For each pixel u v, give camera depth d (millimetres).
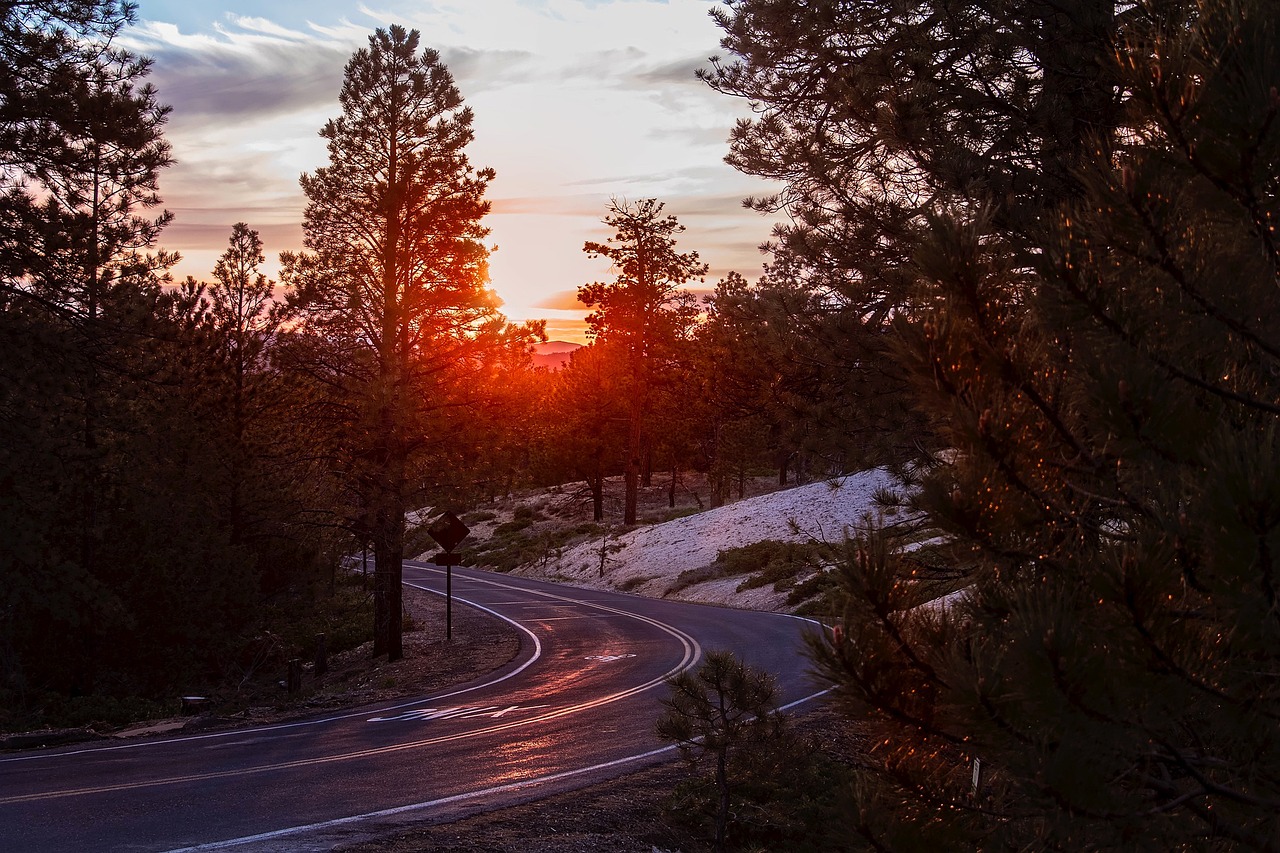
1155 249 2975
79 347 18172
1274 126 2660
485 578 49875
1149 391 2822
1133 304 3055
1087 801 2809
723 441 45562
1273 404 2973
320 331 24156
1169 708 2789
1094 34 6855
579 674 20328
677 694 9164
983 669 2984
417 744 13312
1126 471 3238
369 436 23391
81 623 21266
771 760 9227
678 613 31203
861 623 3562
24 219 16844
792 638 23453
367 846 7938
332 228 24531
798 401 9758
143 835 8336
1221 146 2727
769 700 8969
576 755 12227
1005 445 3271
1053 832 3094
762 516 45000
